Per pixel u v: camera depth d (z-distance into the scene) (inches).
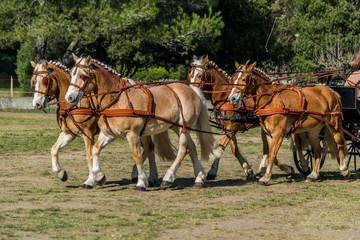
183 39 1609.3
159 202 529.0
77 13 1531.7
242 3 2016.5
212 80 671.8
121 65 1923.0
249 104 644.1
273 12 2332.7
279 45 2027.6
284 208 512.1
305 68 1571.1
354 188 611.2
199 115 613.6
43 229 429.1
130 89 574.9
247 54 2049.7
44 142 969.5
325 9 1578.5
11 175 665.6
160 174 688.4
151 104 576.7
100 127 580.7
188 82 621.9
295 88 629.9
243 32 2049.7
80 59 569.0
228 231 434.3
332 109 652.1
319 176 692.1
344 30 1569.9
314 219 473.1
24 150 874.8
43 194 558.6
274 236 422.9
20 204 513.0
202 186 602.5
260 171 674.8
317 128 649.0
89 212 484.7
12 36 1523.1
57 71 598.9
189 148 605.0
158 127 585.3
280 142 620.7
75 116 585.3
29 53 1921.8
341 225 454.3
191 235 422.6
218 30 1624.0
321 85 661.9
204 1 1697.8
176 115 594.2
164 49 1833.2
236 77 616.4
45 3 1492.4
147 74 2102.6
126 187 598.9
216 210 497.7
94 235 416.2
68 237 409.7
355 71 707.4
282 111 615.8
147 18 1485.0
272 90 619.5
